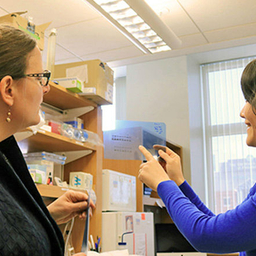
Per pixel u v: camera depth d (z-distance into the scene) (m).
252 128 1.04
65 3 2.93
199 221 0.97
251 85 1.02
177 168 1.36
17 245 0.74
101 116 2.67
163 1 2.93
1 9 3.04
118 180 2.94
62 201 1.19
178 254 3.82
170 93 4.94
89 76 2.49
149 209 4.43
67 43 3.64
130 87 5.21
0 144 0.92
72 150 2.57
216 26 3.31
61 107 2.62
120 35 3.45
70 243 2.37
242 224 0.90
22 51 0.88
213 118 5.15
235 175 4.86
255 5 2.95
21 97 0.88
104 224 2.64
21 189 0.84
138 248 2.82
